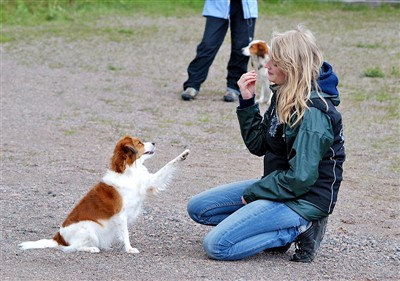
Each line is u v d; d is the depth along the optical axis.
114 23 28.55
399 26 27.95
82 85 19.25
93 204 8.55
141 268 7.95
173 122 15.84
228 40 25.05
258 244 8.08
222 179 12.11
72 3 31.14
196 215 8.75
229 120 16.12
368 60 22.12
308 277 7.84
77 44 24.53
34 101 17.48
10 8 29.53
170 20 29.52
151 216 10.08
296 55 7.86
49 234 9.27
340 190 11.68
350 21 29.03
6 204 10.50
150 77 20.41
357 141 14.52
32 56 22.64
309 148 7.73
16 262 8.07
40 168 12.52
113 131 15.05
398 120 16.06
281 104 7.91
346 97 17.89
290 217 7.97
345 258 8.65
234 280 7.60
